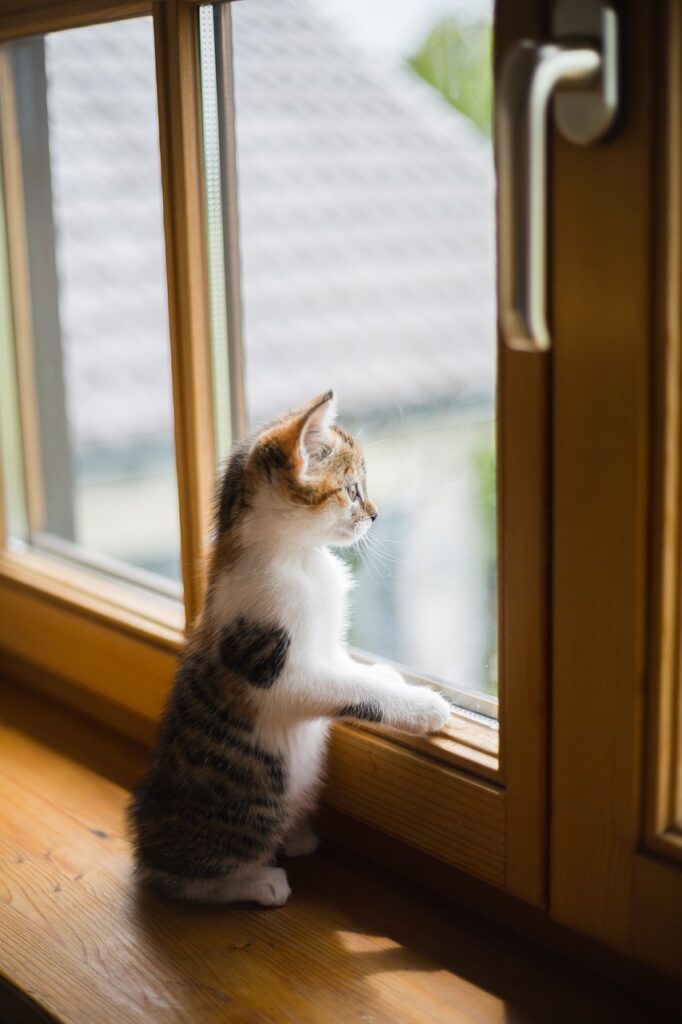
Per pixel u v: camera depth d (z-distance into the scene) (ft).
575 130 2.49
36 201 6.22
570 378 2.75
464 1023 3.10
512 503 3.00
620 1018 3.11
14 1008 3.37
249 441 4.06
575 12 2.43
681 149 2.44
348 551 4.63
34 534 6.20
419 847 3.65
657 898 2.87
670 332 2.53
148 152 7.00
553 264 2.71
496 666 3.68
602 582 2.81
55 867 3.97
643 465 2.64
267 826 3.79
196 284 4.12
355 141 8.36
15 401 5.99
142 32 4.99
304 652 3.74
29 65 5.75
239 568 3.79
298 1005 3.20
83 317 8.26
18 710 5.28
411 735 3.64
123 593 5.13
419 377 7.81
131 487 8.23
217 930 3.59
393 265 8.85
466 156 6.24
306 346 8.57
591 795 2.98
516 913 3.51
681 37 2.37
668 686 2.77
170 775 3.82
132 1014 3.17
